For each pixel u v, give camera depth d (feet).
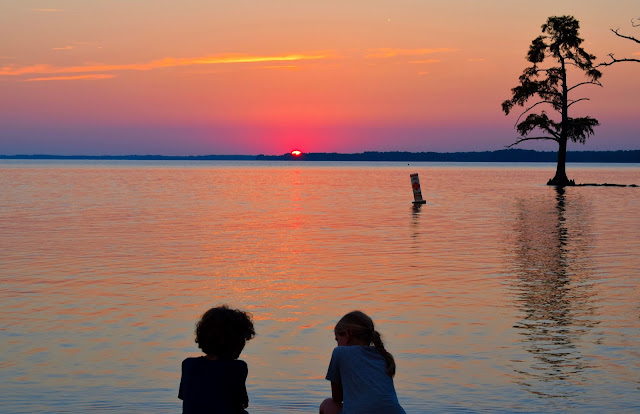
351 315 25.26
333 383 24.73
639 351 47.73
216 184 374.63
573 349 48.26
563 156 339.98
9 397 38.88
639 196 250.16
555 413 36.50
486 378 42.06
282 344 50.21
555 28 309.01
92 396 39.09
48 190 291.99
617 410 36.88
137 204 206.18
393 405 23.88
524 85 312.09
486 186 350.43
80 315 58.80
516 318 57.62
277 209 188.34
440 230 131.54
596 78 308.60
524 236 120.57
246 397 22.15
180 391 22.20
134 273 80.84
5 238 116.16
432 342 50.21
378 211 181.47
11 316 58.18
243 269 84.28
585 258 92.89
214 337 21.74
